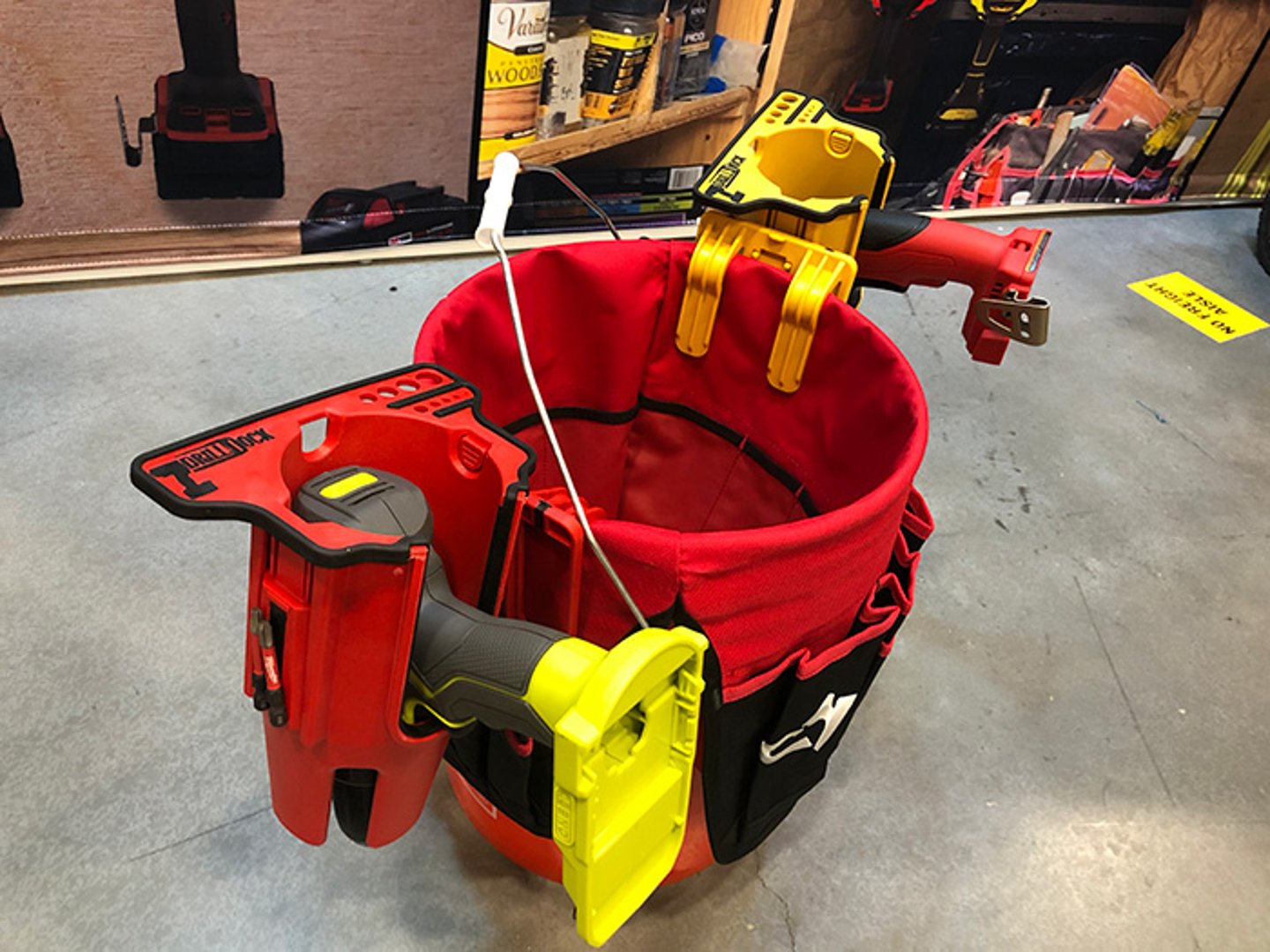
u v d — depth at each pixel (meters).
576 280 0.81
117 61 1.31
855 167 0.87
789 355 0.81
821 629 0.65
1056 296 1.91
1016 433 1.54
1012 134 2.04
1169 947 0.93
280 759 0.59
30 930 0.82
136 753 0.94
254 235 1.56
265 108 1.43
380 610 0.49
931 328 1.74
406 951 0.84
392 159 1.57
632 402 0.92
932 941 0.90
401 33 1.42
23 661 1.00
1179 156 2.21
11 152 1.33
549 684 0.48
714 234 0.83
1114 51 1.97
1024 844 0.99
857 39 1.78
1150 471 1.51
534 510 0.56
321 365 1.43
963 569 1.29
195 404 1.32
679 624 0.57
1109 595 1.29
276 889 0.86
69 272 1.48
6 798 0.90
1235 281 2.06
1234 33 2.01
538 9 1.49
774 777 0.72
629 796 0.51
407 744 0.56
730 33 1.68
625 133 1.71
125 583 1.09
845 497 0.82
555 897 0.89
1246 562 1.37
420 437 0.59
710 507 0.97
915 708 1.11
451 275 1.67
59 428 1.25
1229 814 1.05
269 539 0.50
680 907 0.90
